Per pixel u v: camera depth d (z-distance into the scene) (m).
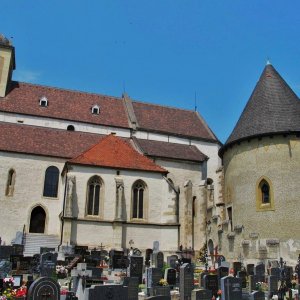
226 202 43.81
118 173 42.75
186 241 46.97
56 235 42.53
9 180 44.19
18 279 22.56
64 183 43.78
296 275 28.77
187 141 58.94
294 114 40.69
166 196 43.50
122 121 57.66
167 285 23.34
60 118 54.03
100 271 27.91
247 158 40.88
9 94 54.84
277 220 37.12
